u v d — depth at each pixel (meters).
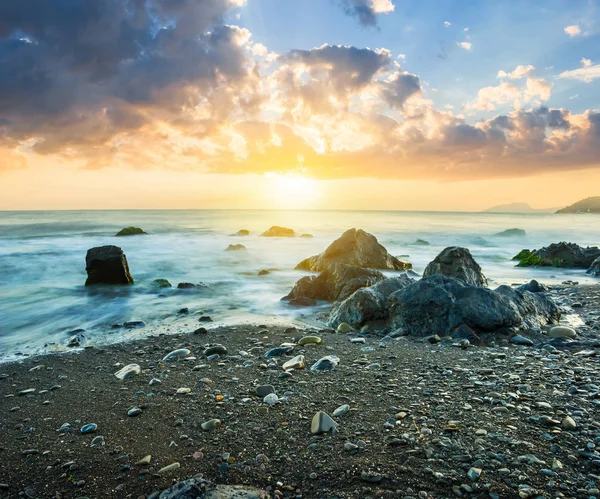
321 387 6.00
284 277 19.11
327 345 8.41
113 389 6.36
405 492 3.52
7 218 85.25
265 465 4.06
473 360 7.12
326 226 62.47
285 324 10.84
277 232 41.78
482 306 9.19
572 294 13.75
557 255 23.91
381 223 73.06
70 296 15.55
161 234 44.88
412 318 9.45
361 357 7.48
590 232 50.06
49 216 102.06
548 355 7.30
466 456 3.95
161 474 4.00
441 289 9.69
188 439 4.65
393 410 5.10
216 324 11.02
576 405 5.02
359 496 3.52
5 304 14.30
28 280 19.39
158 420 5.17
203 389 6.14
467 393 5.56
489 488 3.49
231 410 5.36
